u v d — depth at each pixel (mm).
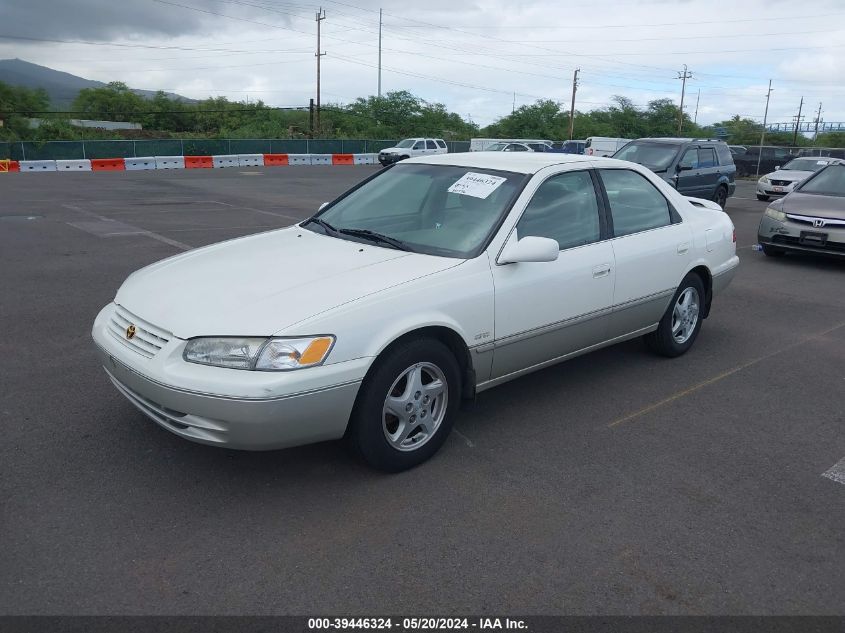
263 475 3689
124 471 3697
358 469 3781
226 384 3150
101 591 2781
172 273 3955
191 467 3754
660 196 5426
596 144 35906
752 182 32750
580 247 4555
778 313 7402
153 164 33156
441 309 3709
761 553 3150
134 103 77188
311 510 3383
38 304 6887
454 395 3916
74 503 3385
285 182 24688
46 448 3916
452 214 4348
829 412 4762
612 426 4441
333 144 43625
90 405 4496
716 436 4348
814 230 9750
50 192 18766
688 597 2850
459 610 2740
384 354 3543
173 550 3051
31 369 5113
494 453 4027
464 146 46188
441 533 3229
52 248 9914
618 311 4879
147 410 3529
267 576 2900
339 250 4137
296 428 3283
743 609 2791
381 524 3287
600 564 3039
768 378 5387
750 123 109125
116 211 14547
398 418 3705
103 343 3711
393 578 2910
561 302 4387
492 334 4012
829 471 3939
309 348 3236
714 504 3555
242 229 12273
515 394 4934
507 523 3324
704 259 5676
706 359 5789
